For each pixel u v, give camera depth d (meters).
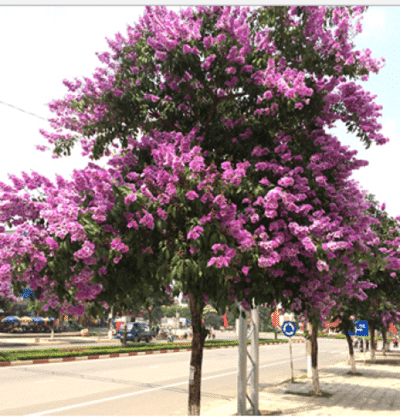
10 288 4.98
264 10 6.34
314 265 5.95
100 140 6.34
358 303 16.59
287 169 5.94
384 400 12.50
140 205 4.97
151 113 6.86
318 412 10.47
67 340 40.81
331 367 23.17
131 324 43.12
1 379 14.72
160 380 15.95
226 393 13.71
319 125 6.38
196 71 6.36
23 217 4.89
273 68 5.93
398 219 11.93
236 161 6.55
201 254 4.97
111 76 6.37
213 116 7.12
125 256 5.11
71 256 4.83
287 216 5.70
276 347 42.25
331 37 6.14
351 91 6.32
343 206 6.18
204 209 5.29
